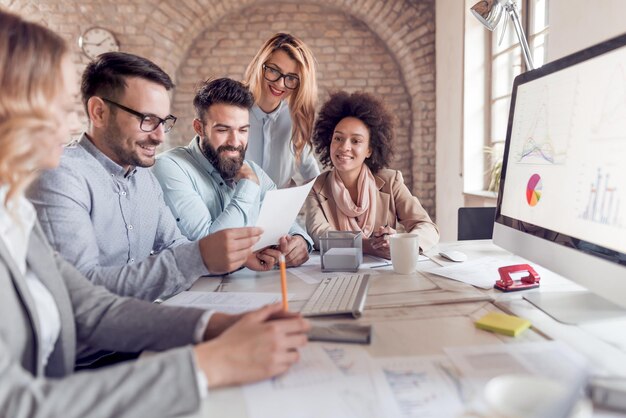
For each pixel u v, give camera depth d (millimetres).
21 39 596
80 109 3854
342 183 1769
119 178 1283
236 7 4219
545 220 982
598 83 826
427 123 4355
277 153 2350
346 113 1833
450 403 560
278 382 624
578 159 877
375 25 4340
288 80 2203
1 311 602
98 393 520
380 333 796
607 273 780
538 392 527
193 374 557
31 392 506
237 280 1219
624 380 543
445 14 3953
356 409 553
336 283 1113
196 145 1795
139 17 4090
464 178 3676
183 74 4434
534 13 3094
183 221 1625
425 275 1197
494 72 3541
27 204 756
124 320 791
